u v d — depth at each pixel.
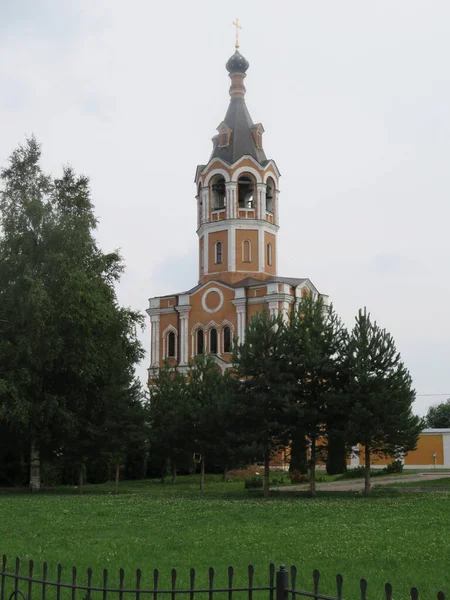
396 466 58.06
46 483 51.38
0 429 44.00
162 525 22.27
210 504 31.00
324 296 72.31
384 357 37.16
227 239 71.56
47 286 42.00
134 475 59.53
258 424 38.72
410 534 19.38
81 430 43.72
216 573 14.08
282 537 18.98
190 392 46.41
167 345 73.06
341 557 15.62
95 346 42.78
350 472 54.25
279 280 69.62
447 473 56.22
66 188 46.91
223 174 72.19
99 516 25.59
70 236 43.06
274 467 62.16
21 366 41.09
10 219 43.56
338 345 38.41
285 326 39.88
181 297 72.06
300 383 38.44
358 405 36.00
